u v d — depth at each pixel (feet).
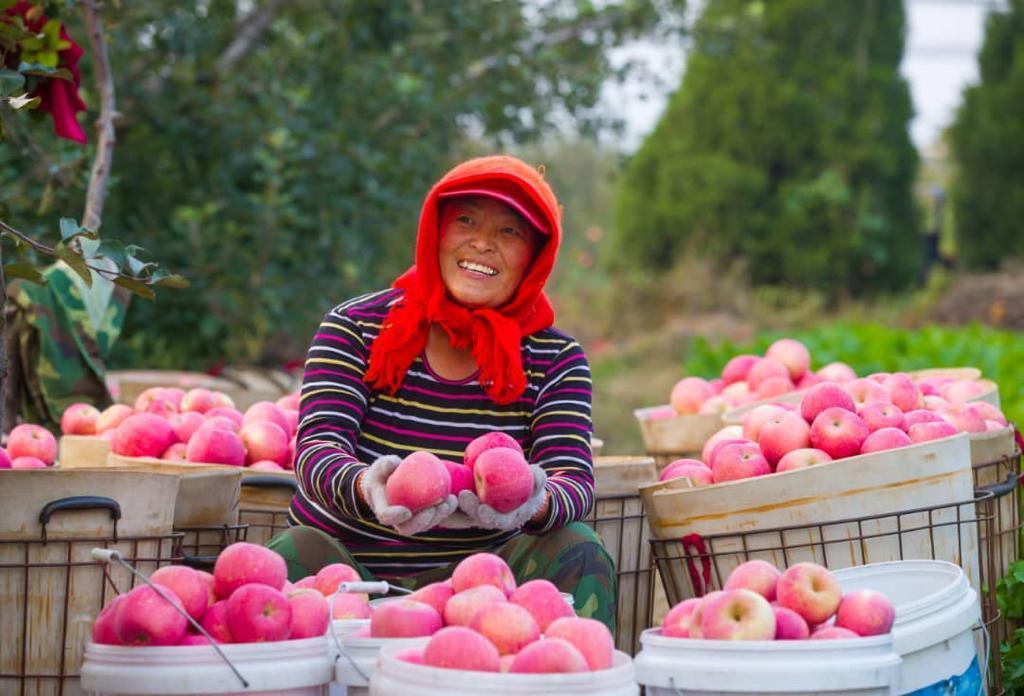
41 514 9.68
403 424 11.23
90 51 23.43
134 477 9.99
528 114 30.48
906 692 8.78
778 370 17.16
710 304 61.77
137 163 25.36
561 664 7.40
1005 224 71.41
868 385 13.47
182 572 8.21
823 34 68.23
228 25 26.71
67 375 15.74
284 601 8.24
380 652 7.84
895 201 69.00
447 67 28.84
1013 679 11.85
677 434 16.39
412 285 11.39
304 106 26.25
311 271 26.53
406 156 27.14
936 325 61.26
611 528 12.60
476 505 9.34
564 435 11.29
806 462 11.77
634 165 68.85
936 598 9.11
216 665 7.80
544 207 11.18
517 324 11.46
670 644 8.13
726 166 66.13
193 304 25.32
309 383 11.14
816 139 67.31
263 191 26.76
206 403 14.51
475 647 7.51
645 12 31.55
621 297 63.05
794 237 65.82
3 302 10.66
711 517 11.46
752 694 7.87
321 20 27.61
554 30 31.40
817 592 8.50
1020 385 24.63
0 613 9.61
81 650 9.76
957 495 11.42
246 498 12.71
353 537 10.99
